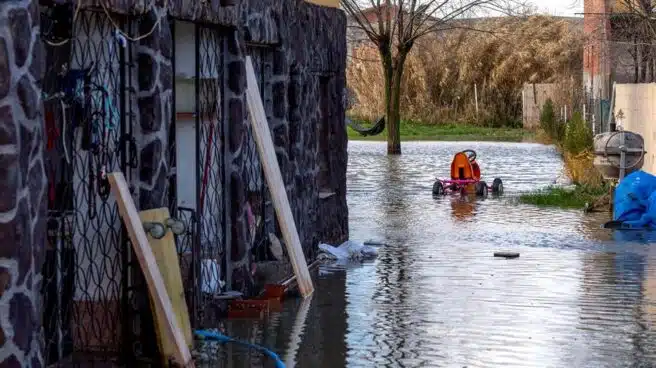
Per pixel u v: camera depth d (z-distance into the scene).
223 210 12.30
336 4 17.94
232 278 12.32
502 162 34.84
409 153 40.12
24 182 7.27
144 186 9.78
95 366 9.20
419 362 9.91
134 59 9.77
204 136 12.26
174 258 10.00
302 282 12.84
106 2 8.96
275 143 14.26
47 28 8.59
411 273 14.59
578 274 14.49
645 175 19.81
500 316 11.84
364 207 22.75
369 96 57.38
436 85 60.09
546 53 57.97
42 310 8.17
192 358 9.73
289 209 13.12
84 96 9.16
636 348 10.46
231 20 11.78
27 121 7.29
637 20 27.70
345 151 18.00
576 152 26.69
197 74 11.77
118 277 9.64
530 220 20.42
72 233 9.28
